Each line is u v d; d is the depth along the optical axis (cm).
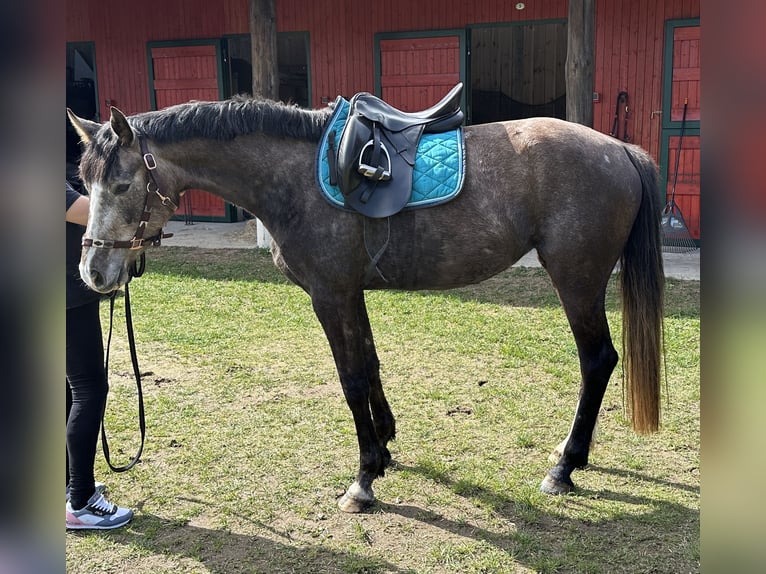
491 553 226
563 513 248
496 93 1108
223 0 880
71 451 240
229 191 253
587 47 614
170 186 241
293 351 433
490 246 246
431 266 250
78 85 1036
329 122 250
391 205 236
